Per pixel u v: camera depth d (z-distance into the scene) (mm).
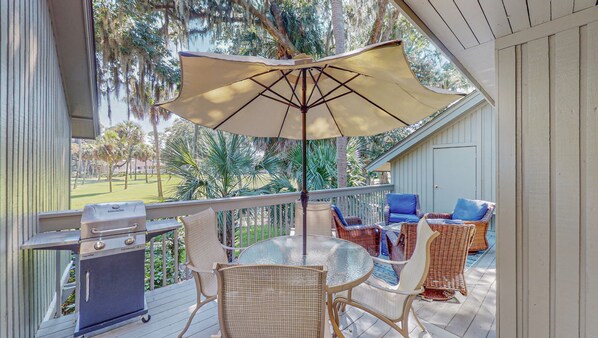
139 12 6758
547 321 1677
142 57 7254
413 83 1575
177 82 7906
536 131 1722
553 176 1659
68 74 4035
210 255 2408
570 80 1598
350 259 1978
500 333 1851
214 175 5184
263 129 2797
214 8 6617
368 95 2287
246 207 3561
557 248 1646
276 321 1251
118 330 2197
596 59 1515
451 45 2215
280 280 1227
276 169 6289
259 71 1619
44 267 2695
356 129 2855
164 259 2980
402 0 1681
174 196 5105
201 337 2127
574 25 1582
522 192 1777
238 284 1259
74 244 2070
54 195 3510
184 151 5234
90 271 2096
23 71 2086
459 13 1717
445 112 6016
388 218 5484
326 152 6727
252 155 5613
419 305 2715
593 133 1526
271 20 7180
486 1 1568
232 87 2113
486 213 4512
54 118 3428
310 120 2852
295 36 7340
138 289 2301
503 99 1860
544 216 1692
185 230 2184
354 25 7129
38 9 2605
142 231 2330
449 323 2416
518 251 1791
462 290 2791
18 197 1922
